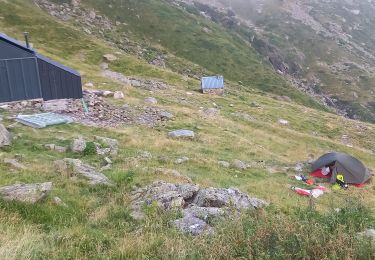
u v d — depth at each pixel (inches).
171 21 6186.0
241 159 1161.4
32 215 399.2
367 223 349.4
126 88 2105.1
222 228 330.6
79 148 835.4
